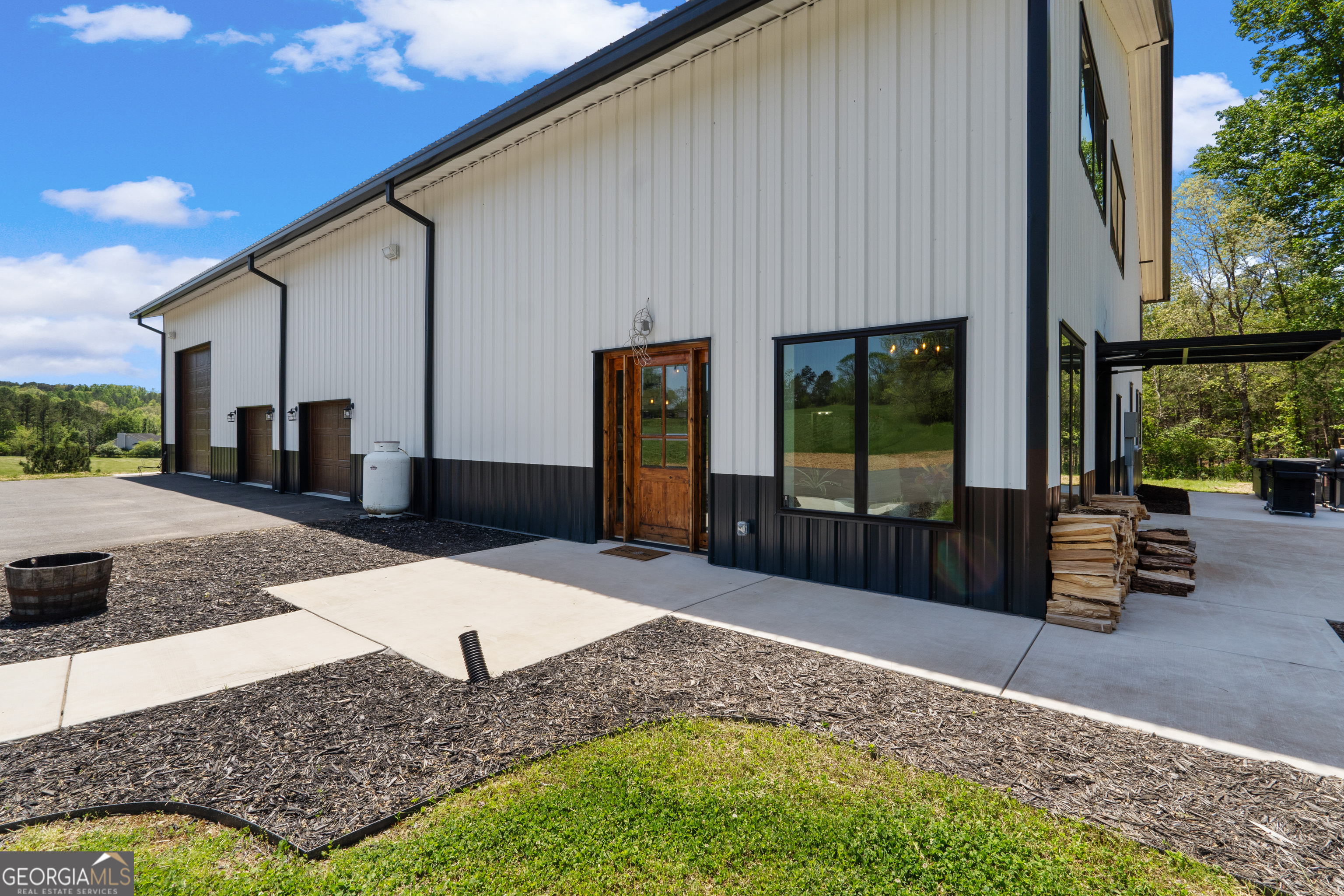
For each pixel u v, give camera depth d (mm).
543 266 7973
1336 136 16859
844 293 5426
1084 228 6465
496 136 7582
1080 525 4484
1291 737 2756
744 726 2881
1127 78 10586
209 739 2738
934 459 4945
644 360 7137
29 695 3184
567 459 7738
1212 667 3590
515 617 4590
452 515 9383
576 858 1978
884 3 5215
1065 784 2393
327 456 12398
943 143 4910
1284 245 19594
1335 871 1912
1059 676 3455
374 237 10734
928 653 3822
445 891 1831
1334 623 4441
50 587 4402
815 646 3951
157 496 12750
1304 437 21344
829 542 5535
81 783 2387
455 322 9242
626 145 7059
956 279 4844
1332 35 17234
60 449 31031
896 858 1971
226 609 4789
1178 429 21469
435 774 2469
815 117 5605
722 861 1966
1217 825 2141
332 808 2238
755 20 5879
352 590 5352
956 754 2619
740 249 6113
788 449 5781
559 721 2928
